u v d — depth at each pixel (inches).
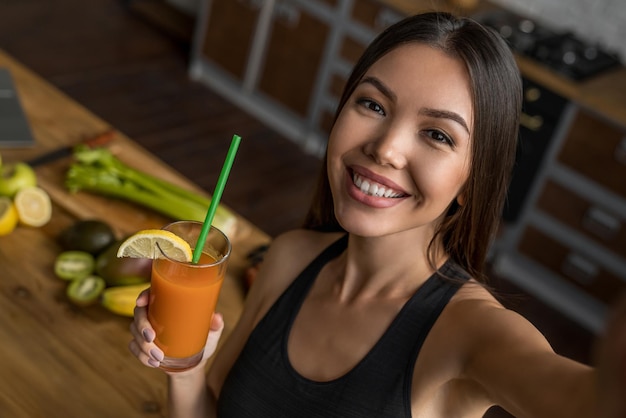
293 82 167.9
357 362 47.0
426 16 44.1
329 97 163.3
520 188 141.2
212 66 179.8
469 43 42.3
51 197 78.7
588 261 136.6
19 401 57.8
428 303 46.4
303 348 49.8
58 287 69.1
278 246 56.3
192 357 47.7
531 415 34.4
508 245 145.9
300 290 52.5
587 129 130.6
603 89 132.0
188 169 150.1
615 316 22.0
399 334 46.2
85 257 71.0
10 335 63.2
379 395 45.5
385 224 44.7
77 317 66.5
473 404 44.1
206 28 177.0
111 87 168.1
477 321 42.5
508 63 43.6
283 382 49.0
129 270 67.2
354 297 49.6
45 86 96.9
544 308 140.3
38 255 72.0
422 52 42.6
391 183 43.4
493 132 43.5
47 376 60.4
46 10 189.2
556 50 139.0
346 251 52.2
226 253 45.9
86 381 60.9
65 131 89.7
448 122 42.0
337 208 46.1
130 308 66.0
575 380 32.6
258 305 55.1
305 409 47.5
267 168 157.8
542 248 141.7
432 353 44.2
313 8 160.1
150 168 86.0
